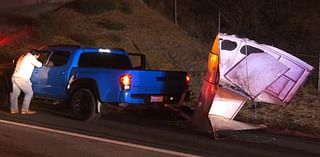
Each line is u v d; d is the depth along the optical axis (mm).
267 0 29484
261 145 9539
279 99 10320
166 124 11688
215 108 10242
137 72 11453
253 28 28094
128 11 26562
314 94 16953
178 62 22453
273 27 28156
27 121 11484
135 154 8367
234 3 29250
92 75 11789
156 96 11883
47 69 12820
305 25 27344
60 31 24219
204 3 29359
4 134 9875
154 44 23844
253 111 13703
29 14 31422
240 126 10438
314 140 10258
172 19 28031
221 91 10078
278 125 11898
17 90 12586
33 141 9273
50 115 12594
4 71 13766
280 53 10008
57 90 12562
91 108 11727
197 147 9117
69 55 12508
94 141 9398
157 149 8797
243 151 8914
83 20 25406
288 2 29234
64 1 35344
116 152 8492
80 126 11086
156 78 11867
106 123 11617
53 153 8336
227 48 9961
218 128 10039
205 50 24531
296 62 10000
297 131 11328
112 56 13141
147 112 13375
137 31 24781
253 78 10148
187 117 12203
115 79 11422
